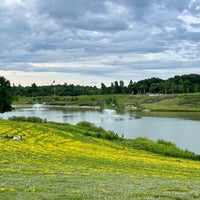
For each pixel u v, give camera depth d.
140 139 88.12
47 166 41.09
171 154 71.19
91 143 78.62
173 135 115.94
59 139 80.81
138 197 23.86
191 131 125.38
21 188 26.00
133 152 70.50
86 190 25.97
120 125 148.50
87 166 44.78
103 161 51.44
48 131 92.75
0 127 96.56
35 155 52.28
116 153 65.44
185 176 43.00
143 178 36.16
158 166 51.06
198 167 53.75
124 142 85.19
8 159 45.00
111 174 37.53
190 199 23.98
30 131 91.44
